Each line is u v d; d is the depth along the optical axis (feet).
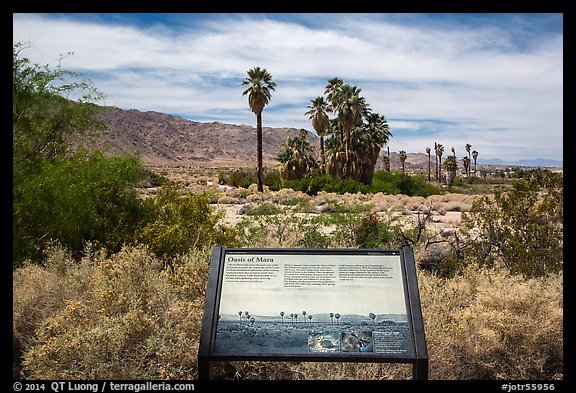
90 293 20.88
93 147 35.09
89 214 30.12
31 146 33.30
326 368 17.03
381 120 165.37
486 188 206.49
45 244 28.86
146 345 17.10
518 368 17.52
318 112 181.47
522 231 30.35
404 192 161.27
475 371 17.85
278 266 16.35
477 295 21.53
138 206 32.91
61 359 16.39
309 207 66.95
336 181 146.92
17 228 27.55
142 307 19.51
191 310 18.17
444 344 17.43
